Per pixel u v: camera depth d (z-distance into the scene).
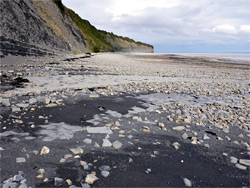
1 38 13.73
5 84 7.56
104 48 113.56
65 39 41.28
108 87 8.77
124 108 5.98
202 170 3.01
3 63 12.35
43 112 5.05
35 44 20.80
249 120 5.60
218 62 42.38
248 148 3.83
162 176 2.76
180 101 7.37
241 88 11.38
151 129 4.53
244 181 2.79
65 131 4.02
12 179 2.39
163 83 11.29
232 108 6.88
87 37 89.94
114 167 2.88
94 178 2.50
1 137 3.52
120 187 2.45
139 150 3.50
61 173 2.64
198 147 3.81
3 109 4.95
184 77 15.15
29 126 4.12
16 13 20.20
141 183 2.56
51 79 9.67
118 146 3.53
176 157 3.35
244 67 30.20
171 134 4.34
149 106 6.41
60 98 6.50
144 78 12.88
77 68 15.52
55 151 3.20
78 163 2.91
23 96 6.30
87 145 3.51
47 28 30.47
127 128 4.48
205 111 6.21
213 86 11.55
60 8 57.09
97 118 4.95
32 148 3.23
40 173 2.59
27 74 10.50
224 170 3.05
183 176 2.80
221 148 3.84
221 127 4.89
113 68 18.38
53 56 23.48
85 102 6.30
